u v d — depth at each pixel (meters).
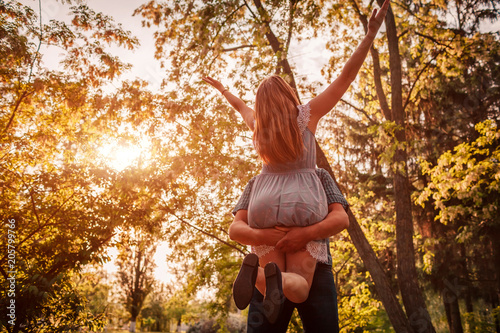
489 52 9.02
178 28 8.54
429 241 11.70
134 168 7.12
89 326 6.16
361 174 14.85
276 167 1.45
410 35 9.65
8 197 6.52
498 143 10.27
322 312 1.36
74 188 6.69
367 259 7.26
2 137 6.91
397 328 6.86
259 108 1.49
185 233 8.82
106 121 7.38
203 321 19.06
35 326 5.61
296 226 1.32
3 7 6.19
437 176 9.31
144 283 26.59
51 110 7.42
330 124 10.26
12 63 6.58
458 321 12.91
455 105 11.32
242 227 1.41
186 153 7.79
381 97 9.41
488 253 13.09
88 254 6.13
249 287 1.22
